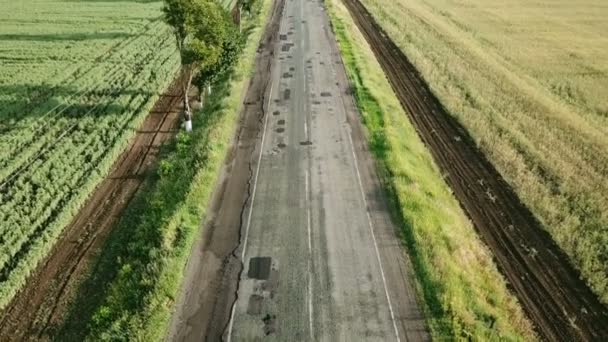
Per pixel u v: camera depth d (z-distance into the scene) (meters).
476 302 20.11
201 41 32.16
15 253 22.72
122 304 19.91
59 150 30.69
